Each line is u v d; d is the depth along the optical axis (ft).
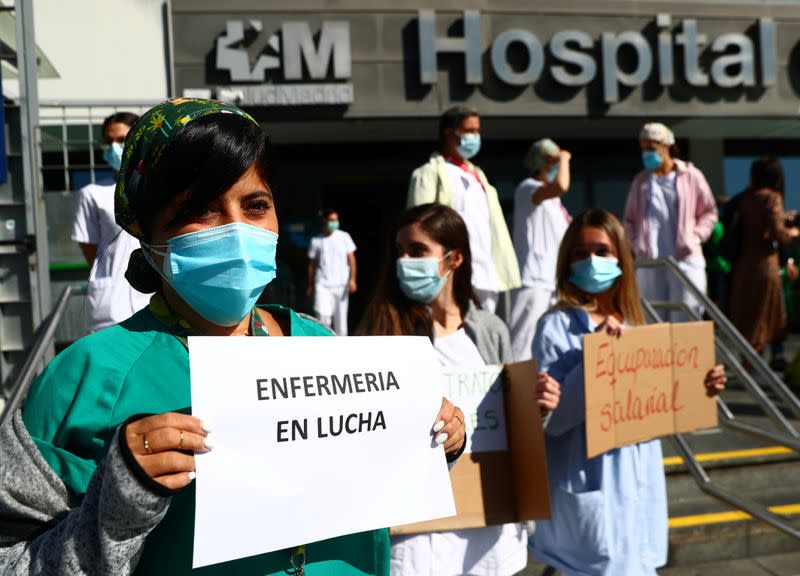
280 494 3.18
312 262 30.45
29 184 13.71
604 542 7.65
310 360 3.44
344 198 37.24
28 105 13.74
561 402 7.84
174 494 2.97
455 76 31.01
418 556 6.77
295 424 3.29
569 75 31.76
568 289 8.79
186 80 28.99
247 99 29.17
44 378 3.31
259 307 4.08
